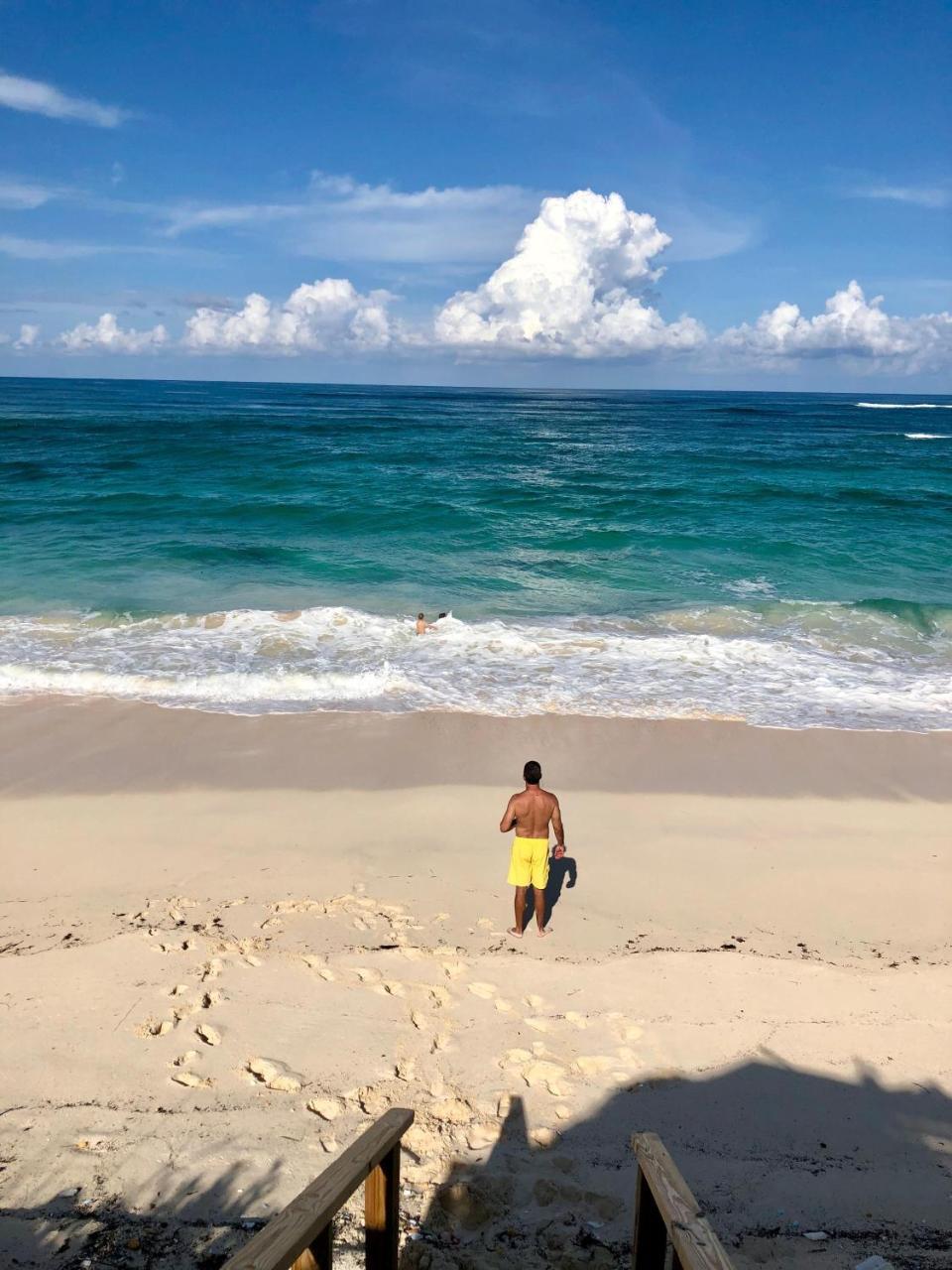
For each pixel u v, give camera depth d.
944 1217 3.84
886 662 13.86
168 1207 3.67
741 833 8.38
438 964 5.89
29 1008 5.16
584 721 11.15
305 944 6.22
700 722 11.19
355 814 8.59
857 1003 5.58
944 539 22.98
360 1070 4.73
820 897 7.26
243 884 7.22
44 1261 3.34
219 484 29.08
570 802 8.98
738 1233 3.70
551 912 6.92
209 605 16.19
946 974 6.00
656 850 8.02
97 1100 4.37
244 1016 5.16
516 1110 4.49
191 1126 4.21
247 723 10.86
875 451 50.50
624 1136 4.34
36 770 9.45
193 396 126.56
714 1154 4.24
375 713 11.27
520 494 28.48
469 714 11.28
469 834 8.23
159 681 12.05
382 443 48.25
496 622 15.65
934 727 11.16
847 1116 4.55
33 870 7.40
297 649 13.63
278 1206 3.70
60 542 20.50
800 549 21.72
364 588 17.72
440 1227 3.68
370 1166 2.54
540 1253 3.55
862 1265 3.47
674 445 52.53
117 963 5.70
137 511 24.36
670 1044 5.12
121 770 9.49
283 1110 4.36
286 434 52.38
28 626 14.41
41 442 42.25
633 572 19.50
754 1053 5.05
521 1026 5.23
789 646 14.56
